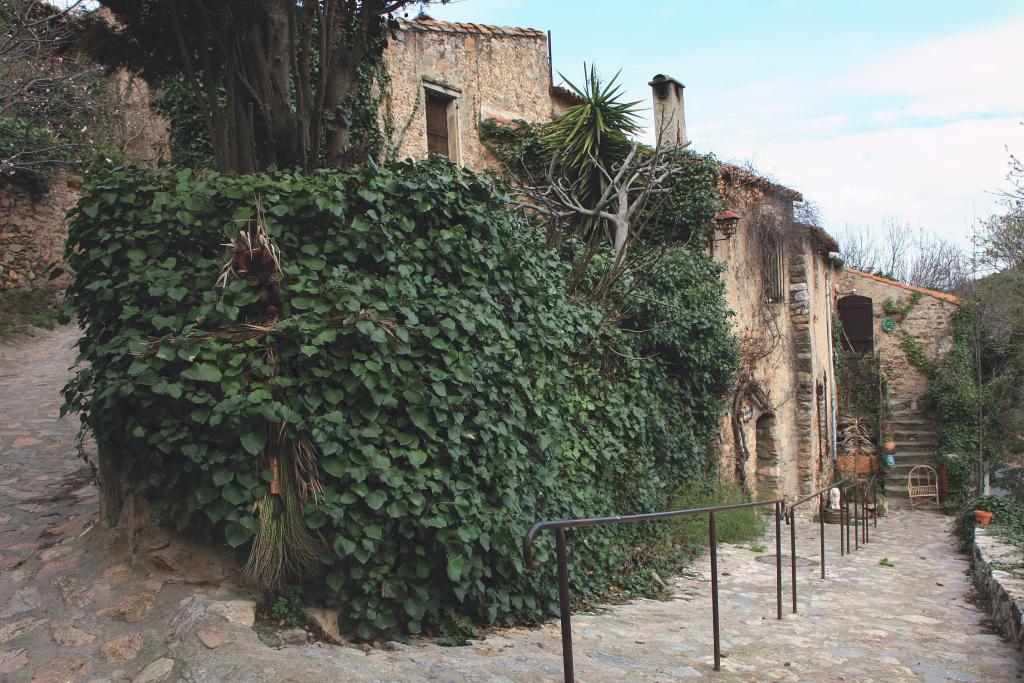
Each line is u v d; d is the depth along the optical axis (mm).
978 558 9344
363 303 4828
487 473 5289
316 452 4543
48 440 7879
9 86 11695
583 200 12156
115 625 4180
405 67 12266
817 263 18344
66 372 11242
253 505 4320
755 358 14086
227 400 4234
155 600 4332
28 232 14219
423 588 4781
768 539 11930
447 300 5352
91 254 4598
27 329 13344
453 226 5738
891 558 11117
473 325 5301
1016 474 18750
